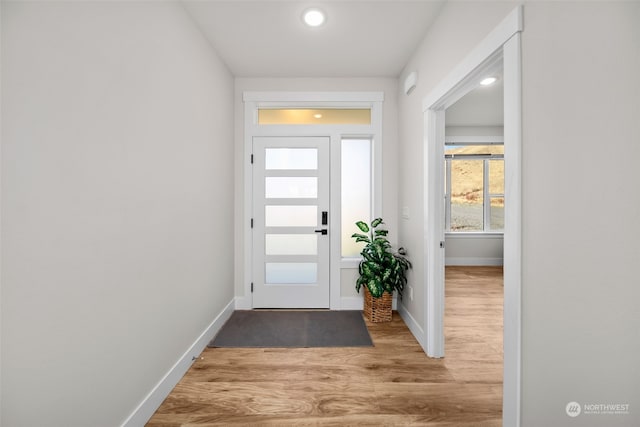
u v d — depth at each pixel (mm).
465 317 2793
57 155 951
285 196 3047
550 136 990
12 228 825
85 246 1065
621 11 778
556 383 974
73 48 1004
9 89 812
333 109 3150
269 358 2045
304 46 2365
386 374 1845
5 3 801
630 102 761
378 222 2844
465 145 5355
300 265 3061
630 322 773
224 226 2662
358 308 3041
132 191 1324
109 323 1193
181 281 1812
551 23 983
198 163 2057
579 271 896
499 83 3277
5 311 814
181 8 1800
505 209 1206
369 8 1898
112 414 1214
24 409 867
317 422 1438
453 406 1552
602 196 829
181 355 1822
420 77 2293
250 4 1841
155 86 1506
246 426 1412
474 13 1483
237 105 2977
